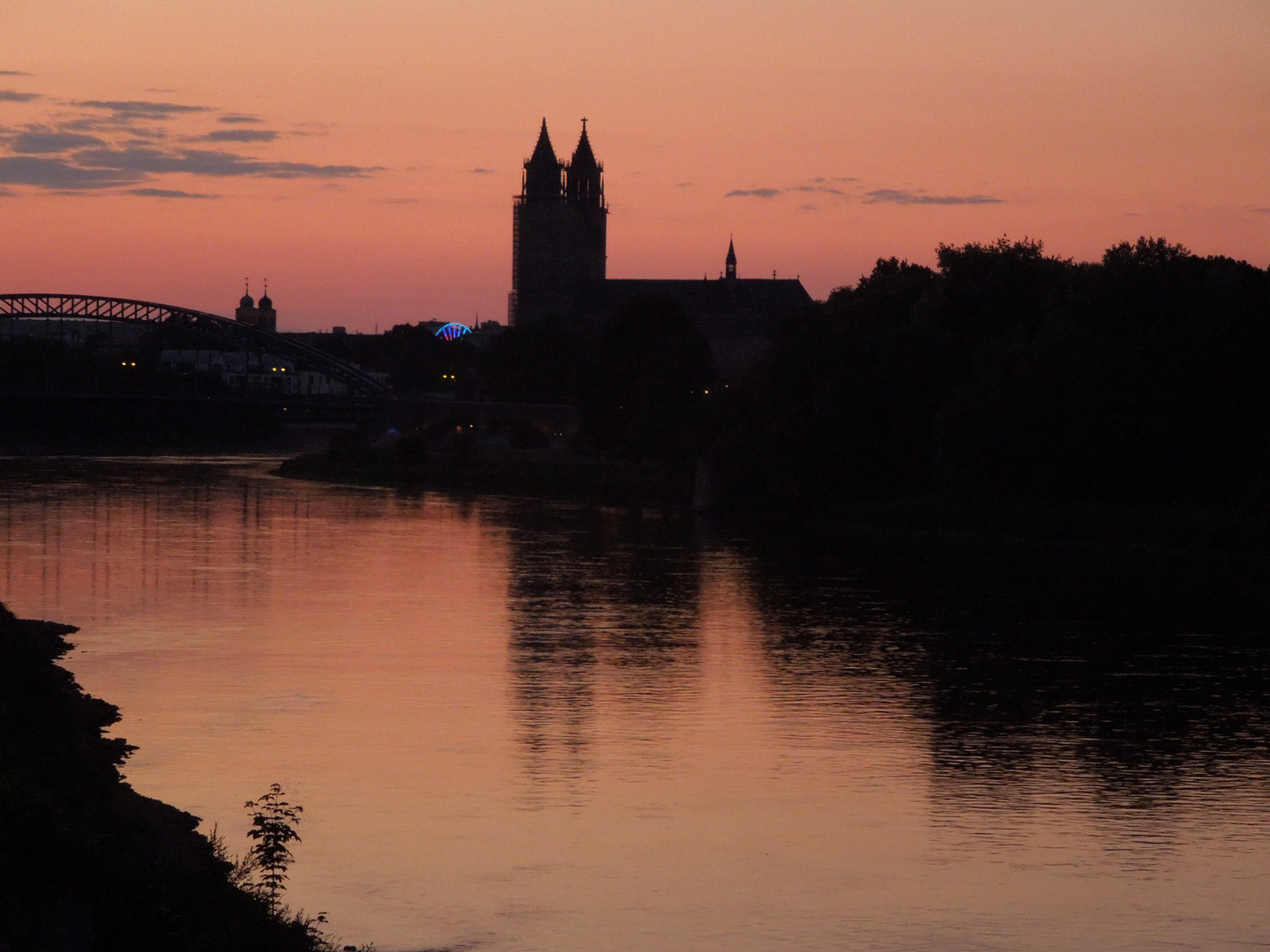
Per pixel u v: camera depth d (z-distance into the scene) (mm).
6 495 139375
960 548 101875
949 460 110062
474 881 34031
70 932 23859
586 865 35188
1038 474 108375
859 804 40312
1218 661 60812
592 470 162500
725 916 32219
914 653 62031
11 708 41625
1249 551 97000
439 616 70438
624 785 41781
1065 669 58844
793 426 120312
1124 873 35250
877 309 127938
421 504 138875
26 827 25219
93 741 44094
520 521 122438
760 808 39812
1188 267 110125
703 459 134375
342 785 41156
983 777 43062
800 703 52250
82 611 70500
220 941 25812
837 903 33094
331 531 111750
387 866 34844
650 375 154625
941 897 33500
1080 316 110688
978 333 121000
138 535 106000
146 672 55719
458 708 50594
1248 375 105188
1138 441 104812
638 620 70062
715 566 91688
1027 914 32594
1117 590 81625
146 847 31828
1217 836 37938
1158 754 45812
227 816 37688
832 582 84562
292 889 33219
